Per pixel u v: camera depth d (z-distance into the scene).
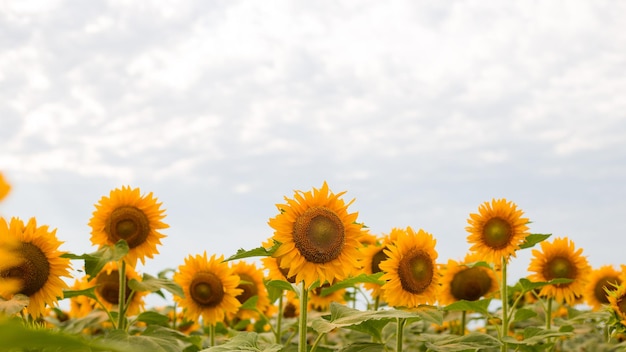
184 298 7.64
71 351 2.97
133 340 5.94
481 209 7.58
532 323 9.55
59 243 5.70
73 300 9.59
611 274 9.20
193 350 7.27
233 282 7.75
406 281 6.10
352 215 5.43
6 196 1.77
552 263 8.39
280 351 6.64
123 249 6.67
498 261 7.40
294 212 5.26
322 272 5.21
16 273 5.32
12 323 1.06
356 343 6.02
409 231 6.34
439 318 5.84
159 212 7.19
